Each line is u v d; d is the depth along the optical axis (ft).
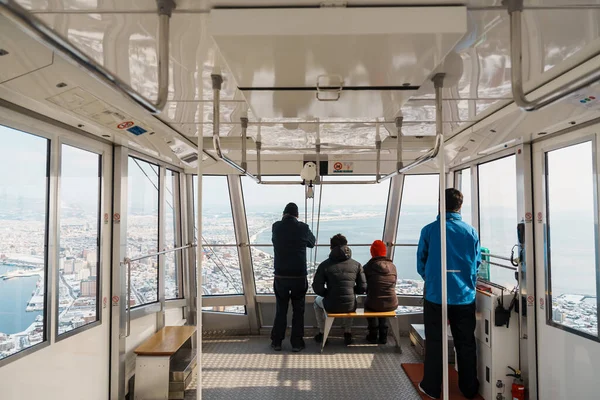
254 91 7.05
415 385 14.17
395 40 5.12
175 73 7.72
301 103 7.77
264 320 21.53
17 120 8.79
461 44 6.41
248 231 20.71
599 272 9.90
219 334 20.76
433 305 13.17
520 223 12.85
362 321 21.12
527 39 6.23
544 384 12.05
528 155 12.69
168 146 14.06
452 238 12.97
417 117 11.44
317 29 4.99
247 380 14.90
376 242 18.34
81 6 5.18
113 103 9.16
